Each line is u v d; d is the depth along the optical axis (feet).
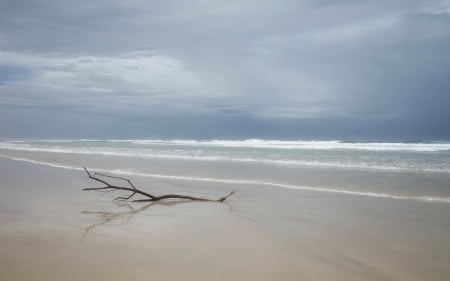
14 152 88.38
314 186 37.27
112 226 22.03
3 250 16.74
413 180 39.68
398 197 31.14
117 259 15.72
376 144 108.47
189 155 76.59
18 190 34.99
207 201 31.53
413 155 71.26
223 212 26.78
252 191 35.60
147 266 14.96
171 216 25.39
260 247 17.85
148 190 36.60
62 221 23.00
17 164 59.82
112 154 81.00
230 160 65.57
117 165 57.82
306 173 46.73
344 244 18.45
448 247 17.90
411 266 15.38
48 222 22.61
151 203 30.73
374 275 14.39
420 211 26.03
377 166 53.16
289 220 23.85
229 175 45.93
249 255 16.62
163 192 35.53
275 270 14.80
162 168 53.52
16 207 26.96
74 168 54.29
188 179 43.45
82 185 38.88
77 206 28.32
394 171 47.73
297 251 17.30
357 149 93.71
